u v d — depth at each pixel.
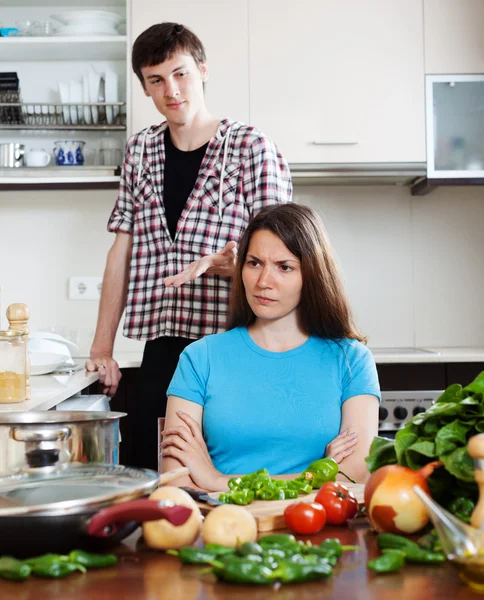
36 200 3.29
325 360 1.58
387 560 0.73
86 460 1.09
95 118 3.10
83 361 2.95
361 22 2.97
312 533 0.89
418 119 2.97
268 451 1.52
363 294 3.31
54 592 0.68
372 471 0.96
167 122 2.32
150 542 0.80
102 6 3.28
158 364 2.28
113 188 2.98
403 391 2.73
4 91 3.09
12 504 0.79
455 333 3.32
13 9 3.29
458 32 2.98
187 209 2.24
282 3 2.97
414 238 3.32
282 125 2.96
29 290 3.28
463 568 0.68
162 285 2.28
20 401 1.65
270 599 0.66
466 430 0.86
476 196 3.32
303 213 1.60
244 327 1.63
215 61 2.96
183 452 1.44
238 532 0.81
